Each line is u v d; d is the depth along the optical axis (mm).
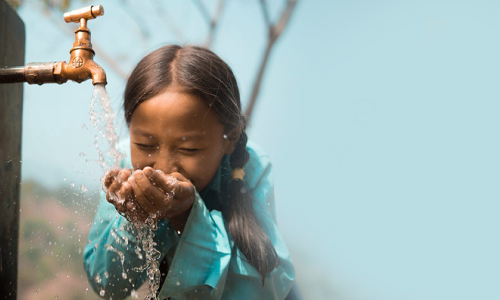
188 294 1345
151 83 1239
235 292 1335
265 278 1343
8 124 1429
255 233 1357
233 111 1402
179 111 1216
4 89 1401
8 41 1467
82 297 1896
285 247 1480
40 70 1158
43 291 1944
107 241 1370
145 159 1249
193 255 1254
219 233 1309
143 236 1295
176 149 1235
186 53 1353
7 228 1386
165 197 1100
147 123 1225
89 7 1175
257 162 1677
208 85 1290
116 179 1111
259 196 1556
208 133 1280
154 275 1314
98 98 1143
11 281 1413
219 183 1436
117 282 1385
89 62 1162
